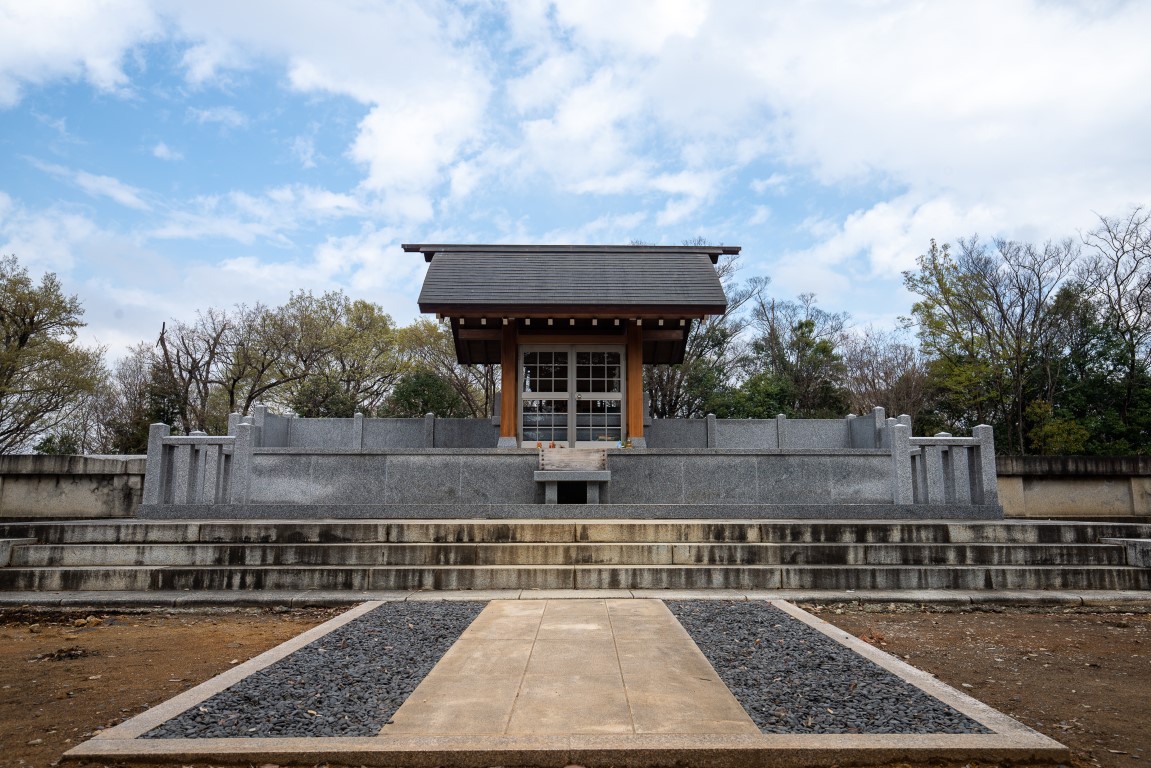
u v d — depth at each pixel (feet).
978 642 21.42
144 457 45.37
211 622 24.56
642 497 40.09
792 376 119.96
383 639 19.99
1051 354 96.27
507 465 40.09
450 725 13.19
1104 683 17.35
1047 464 44.32
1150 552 29.48
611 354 52.80
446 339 126.00
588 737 12.54
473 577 28.17
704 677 16.22
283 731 12.98
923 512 37.19
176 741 12.43
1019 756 12.17
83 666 18.85
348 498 39.81
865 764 12.01
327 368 117.80
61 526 31.12
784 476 40.37
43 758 12.64
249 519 36.73
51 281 92.99
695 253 58.18
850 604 26.68
